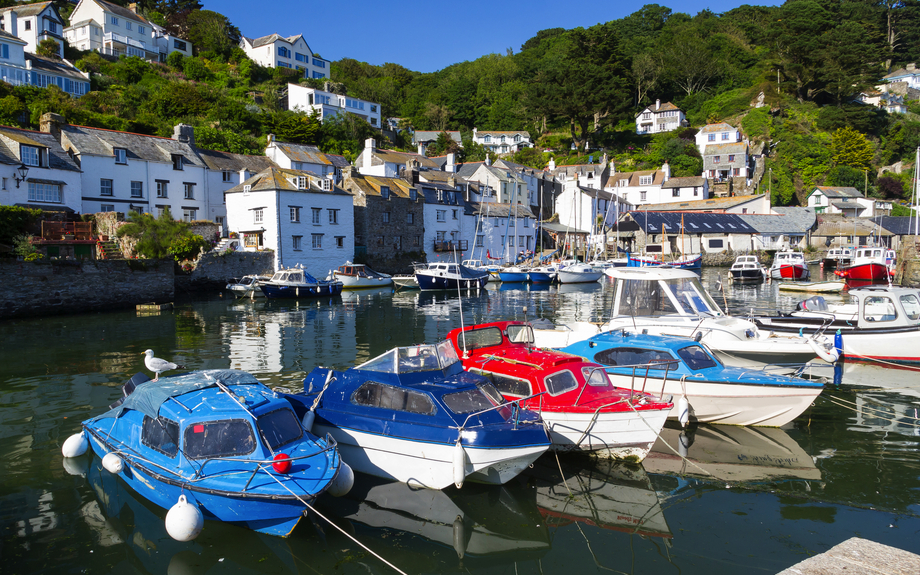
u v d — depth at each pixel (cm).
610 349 1258
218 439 793
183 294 3769
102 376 1556
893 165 9331
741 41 12412
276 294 3691
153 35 8812
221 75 8825
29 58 6075
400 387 930
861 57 9912
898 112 10512
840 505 842
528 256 6494
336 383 1001
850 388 1440
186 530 696
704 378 1150
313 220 4641
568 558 719
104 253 3512
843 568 459
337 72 11981
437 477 887
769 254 6912
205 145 6116
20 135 3831
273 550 734
